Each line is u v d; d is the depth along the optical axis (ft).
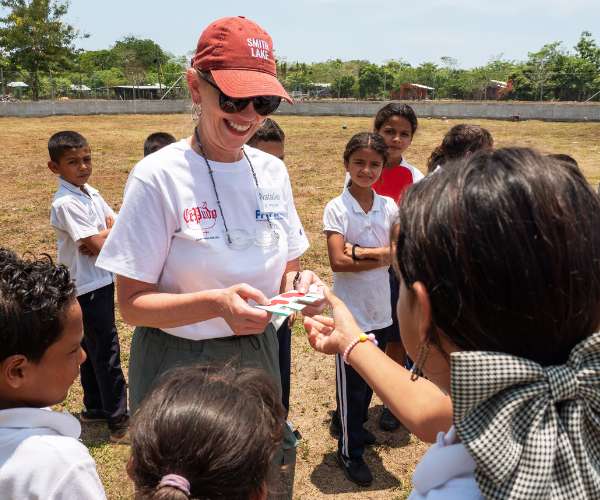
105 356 11.60
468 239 2.73
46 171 46.62
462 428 2.69
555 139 73.72
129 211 6.35
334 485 10.81
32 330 4.85
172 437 3.72
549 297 2.69
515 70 204.74
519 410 2.67
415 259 2.93
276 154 11.59
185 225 6.46
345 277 11.01
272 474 4.56
